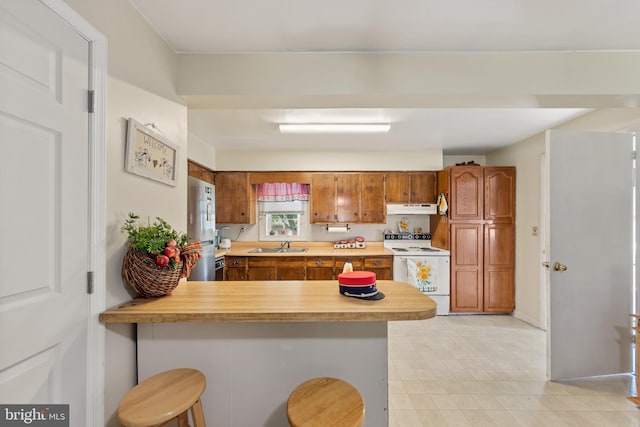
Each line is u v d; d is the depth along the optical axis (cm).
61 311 100
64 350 101
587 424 175
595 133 221
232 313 113
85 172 109
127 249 128
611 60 168
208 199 262
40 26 92
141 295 133
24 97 87
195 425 110
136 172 131
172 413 95
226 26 148
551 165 218
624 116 231
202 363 134
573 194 219
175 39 158
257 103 184
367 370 135
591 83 168
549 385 215
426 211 394
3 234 83
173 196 164
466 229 369
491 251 368
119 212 122
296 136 331
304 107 192
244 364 134
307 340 134
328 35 156
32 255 90
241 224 418
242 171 404
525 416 182
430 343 289
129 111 129
